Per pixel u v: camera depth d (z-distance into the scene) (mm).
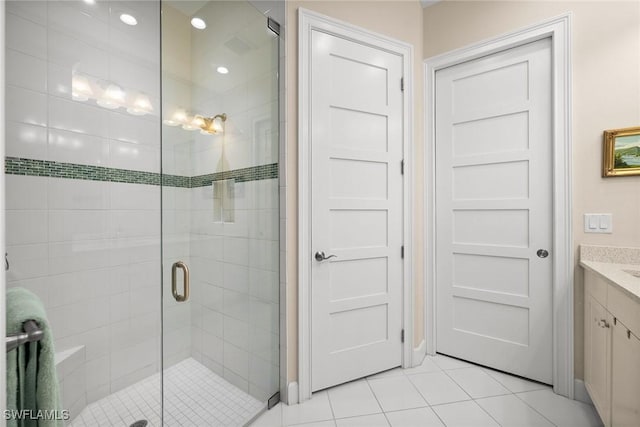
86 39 1784
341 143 1993
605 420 1436
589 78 1772
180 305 1829
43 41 1626
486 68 2158
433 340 2367
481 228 2191
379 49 2125
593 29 1763
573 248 1817
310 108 1877
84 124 1775
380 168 2133
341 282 1992
